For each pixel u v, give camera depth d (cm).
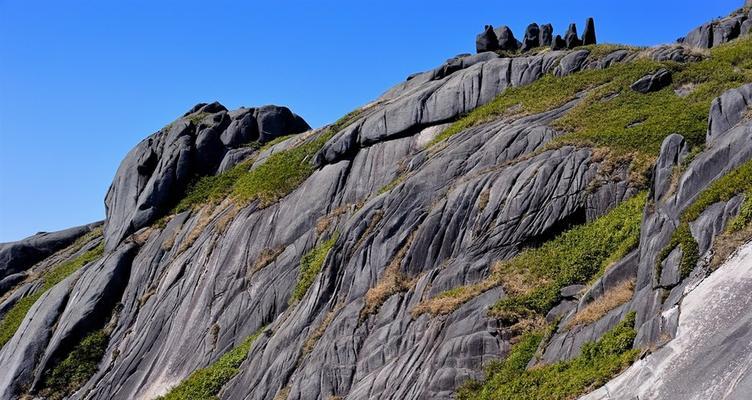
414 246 3334
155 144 5850
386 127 4553
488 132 3828
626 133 3328
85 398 4159
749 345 1686
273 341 3462
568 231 3055
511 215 3177
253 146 5744
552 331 2553
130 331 4469
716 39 4997
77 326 4534
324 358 3119
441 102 4531
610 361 2095
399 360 2875
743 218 2044
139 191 5544
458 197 3372
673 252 2161
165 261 4769
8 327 5172
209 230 4703
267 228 4409
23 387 4375
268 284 4038
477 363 2667
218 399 3466
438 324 2877
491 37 5278
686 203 2288
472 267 3091
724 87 3606
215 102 6381
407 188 3641
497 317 2756
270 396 3209
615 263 2520
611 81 4075
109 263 4891
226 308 4109
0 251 6247
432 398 2655
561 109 3928
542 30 5269
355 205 4209
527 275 2922
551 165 3269
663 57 4228
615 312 2309
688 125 3269
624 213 2947
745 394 1584
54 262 6025
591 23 4931
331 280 3497
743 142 2272
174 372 3978
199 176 5503
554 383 2209
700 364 1766
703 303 1930
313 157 4794
